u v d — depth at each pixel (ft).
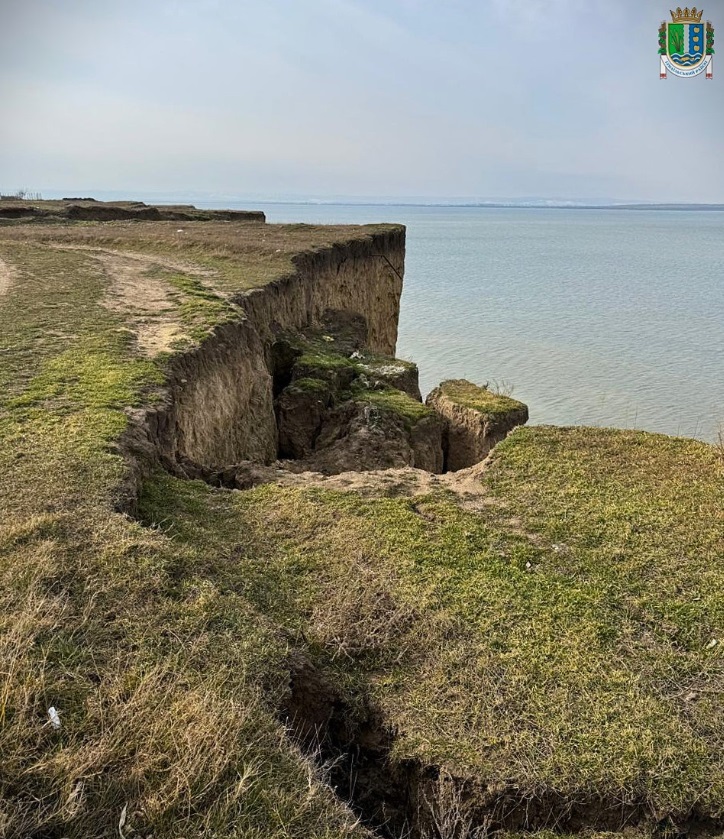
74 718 15.44
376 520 28.96
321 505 30.35
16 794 13.37
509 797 17.19
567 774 17.44
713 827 17.10
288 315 72.33
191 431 41.16
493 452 36.96
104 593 20.26
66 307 55.77
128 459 29.86
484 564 25.99
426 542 27.32
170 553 23.02
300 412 56.29
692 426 89.10
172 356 42.83
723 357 125.90
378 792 18.72
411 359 122.83
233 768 15.01
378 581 24.54
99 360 41.34
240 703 16.93
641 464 35.32
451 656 21.21
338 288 90.68
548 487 32.81
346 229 114.73
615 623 23.02
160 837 13.26
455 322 158.61
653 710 19.38
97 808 13.51
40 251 87.10
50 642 17.48
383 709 19.69
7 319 51.19
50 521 23.16
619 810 17.17
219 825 13.69
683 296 204.03
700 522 29.37
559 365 119.65
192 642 19.10
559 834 17.01
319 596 23.94
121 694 16.46
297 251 82.99
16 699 15.06
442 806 17.25
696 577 25.50
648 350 131.13
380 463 46.70
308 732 19.39
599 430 39.45
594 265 305.12
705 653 21.85
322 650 21.52
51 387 36.78
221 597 21.62
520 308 179.32
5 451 29.07
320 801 15.11
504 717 19.10
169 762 14.58
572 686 20.21
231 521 28.76
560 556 26.76
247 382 52.44
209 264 79.20
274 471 35.99
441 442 55.31
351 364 66.18
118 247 94.48
